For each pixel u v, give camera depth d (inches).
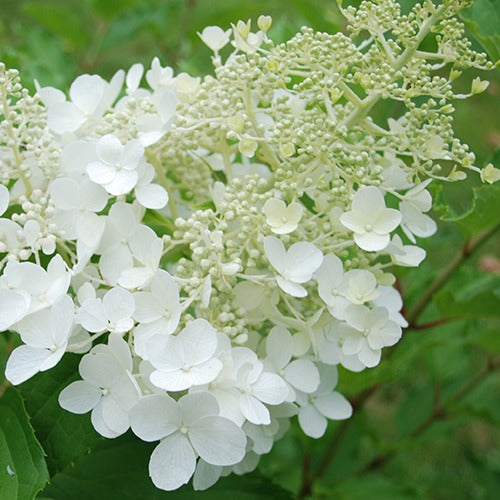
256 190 17.2
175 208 18.9
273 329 17.2
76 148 17.5
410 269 24.5
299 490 25.5
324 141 17.0
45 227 17.1
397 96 17.3
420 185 17.4
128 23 32.3
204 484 16.8
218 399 16.3
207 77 18.0
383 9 17.2
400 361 24.4
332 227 17.4
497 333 24.2
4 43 32.3
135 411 15.7
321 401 18.0
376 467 28.1
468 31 20.5
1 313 16.2
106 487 19.1
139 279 16.8
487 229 21.3
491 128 34.9
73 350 16.5
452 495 37.5
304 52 17.4
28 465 16.7
